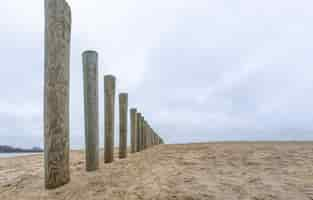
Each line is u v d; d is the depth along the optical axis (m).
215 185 2.78
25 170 4.12
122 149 5.68
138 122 8.09
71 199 2.46
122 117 5.79
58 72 2.83
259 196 2.43
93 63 3.68
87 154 3.67
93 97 3.68
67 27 2.99
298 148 5.80
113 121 4.82
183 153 5.66
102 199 2.39
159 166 3.95
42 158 6.24
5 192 2.87
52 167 2.79
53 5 2.85
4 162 5.52
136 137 7.54
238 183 2.87
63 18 2.92
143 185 2.79
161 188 2.66
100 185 2.84
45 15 2.88
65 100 2.91
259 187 2.72
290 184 2.84
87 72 3.66
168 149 7.19
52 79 2.80
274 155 4.79
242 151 5.44
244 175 3.26
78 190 2.69
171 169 3.66
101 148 10.00
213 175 3.26
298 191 2.59
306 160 4.26
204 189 2.63
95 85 3.71
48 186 2.78
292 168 3.68
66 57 2.95
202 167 3.81
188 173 3.37
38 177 3.45
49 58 2.82
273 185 2.80
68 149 2.98
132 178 3.13
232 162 4.20
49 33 2.84
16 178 3.46
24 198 2.58
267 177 3.15
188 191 2.55
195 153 5.50
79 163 4.59
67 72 2.97
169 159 4.73
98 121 3.77
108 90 4.77
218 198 2.37
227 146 6.85
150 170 3.62
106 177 3.21
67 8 3.00
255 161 4.23
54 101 2.80
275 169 3.62
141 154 6.34
